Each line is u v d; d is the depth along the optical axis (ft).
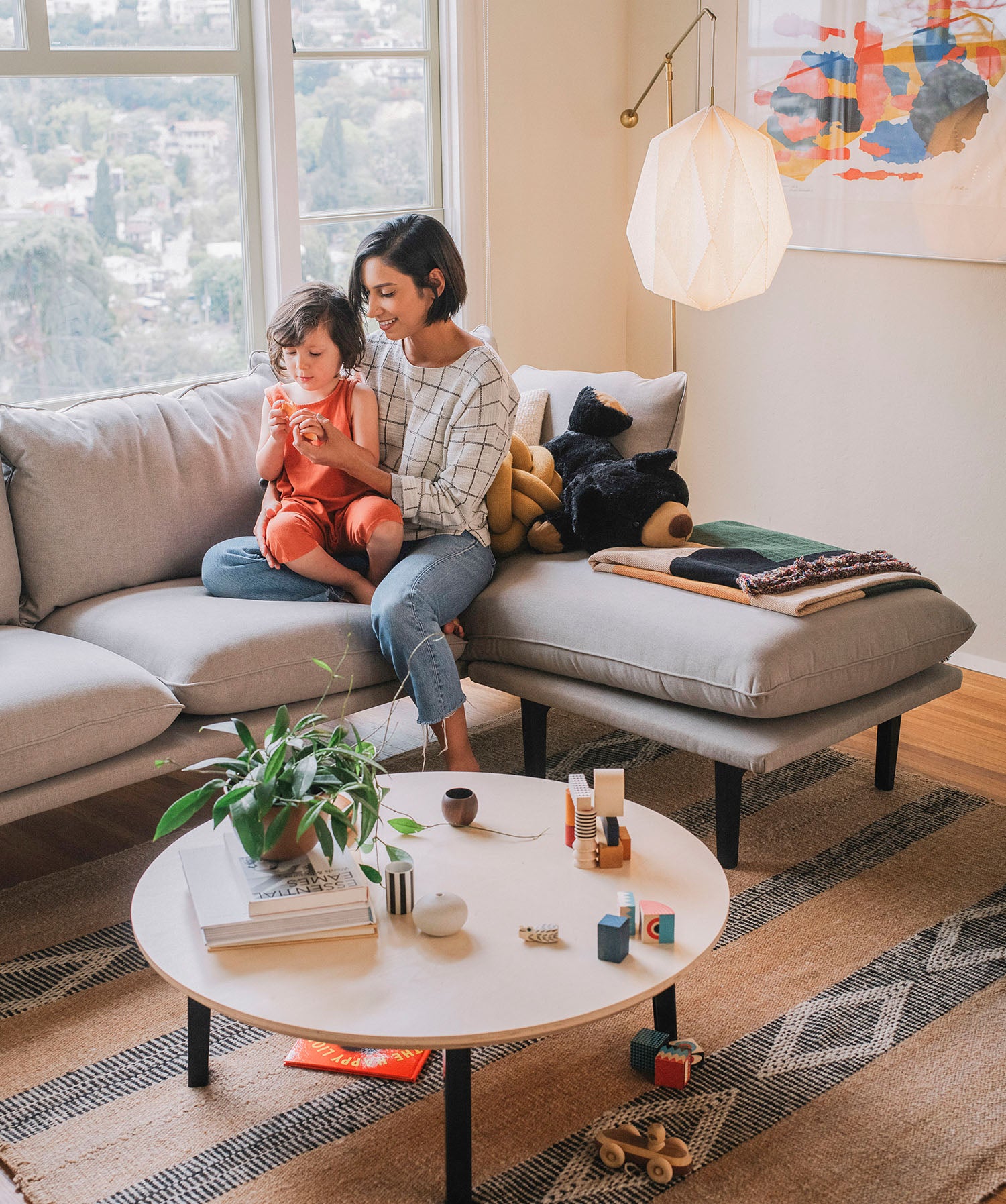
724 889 5.56
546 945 5.14
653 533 8.68
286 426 8.61
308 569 8.40
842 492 11.94
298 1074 5.93
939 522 11.22
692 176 9.48
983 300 10.48
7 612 8.33
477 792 6.42
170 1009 6.45
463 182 12.08
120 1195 5.18
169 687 7.53
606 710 8.09
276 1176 5.27
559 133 12.65
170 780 9.09
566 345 13.32
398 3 11.60
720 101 12.10
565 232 12.99
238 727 5.64
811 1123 5.56
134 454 8.83
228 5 10.69
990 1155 5.37
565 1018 4.68
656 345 13.48
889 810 8.52
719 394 12.86
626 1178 5.23
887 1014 6.32
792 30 11.30
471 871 5.68
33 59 9.65
